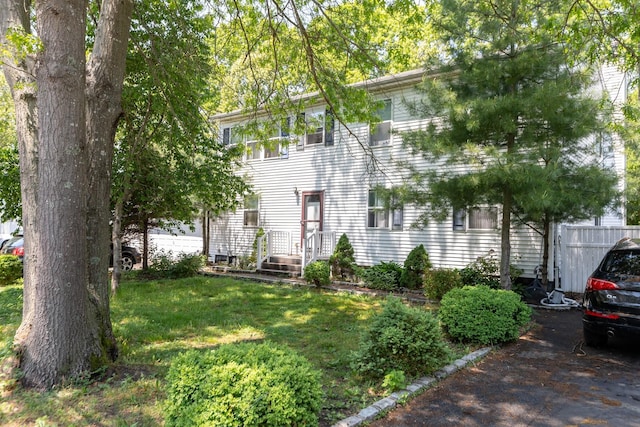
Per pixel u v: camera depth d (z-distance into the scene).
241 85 10.95
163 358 5.29
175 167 11.59
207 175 11.41
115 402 3.87
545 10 7.70
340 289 11.41
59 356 4.20
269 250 15.45
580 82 7.55
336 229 14.57
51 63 4.17
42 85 4.21
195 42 8.58
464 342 6.16
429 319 4.88
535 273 10.41
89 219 4.79
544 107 7.28
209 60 9.02
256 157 17.17
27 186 4.59
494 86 8.09
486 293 6.38
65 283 4.28
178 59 8.01
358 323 7.48
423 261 11.09
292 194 15.94
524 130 7.85
